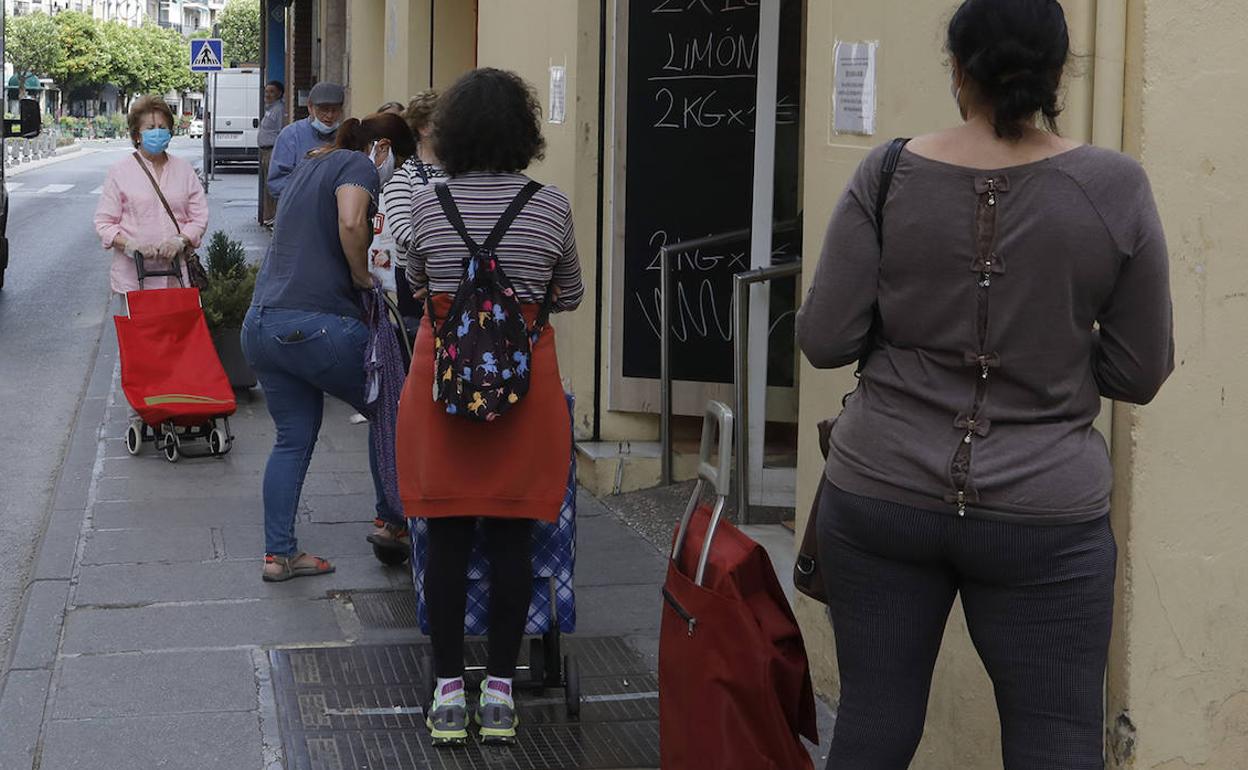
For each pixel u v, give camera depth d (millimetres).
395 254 6773
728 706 3496
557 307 4742
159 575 6578
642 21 8281
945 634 4367
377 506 6738
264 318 6277
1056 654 2990
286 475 6473
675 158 8305
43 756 4648
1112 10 3725
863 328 3057
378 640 5762
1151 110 3729
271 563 6504
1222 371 3873
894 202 2973
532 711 5109
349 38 20781
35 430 10258
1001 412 2930
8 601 6508
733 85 8125
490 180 4602
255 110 51625
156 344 8938
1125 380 2965
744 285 7102
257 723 4926
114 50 116875
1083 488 2922
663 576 6762
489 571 4855
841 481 3088
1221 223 3834
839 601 3156
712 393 8289
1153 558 3861
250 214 31078
